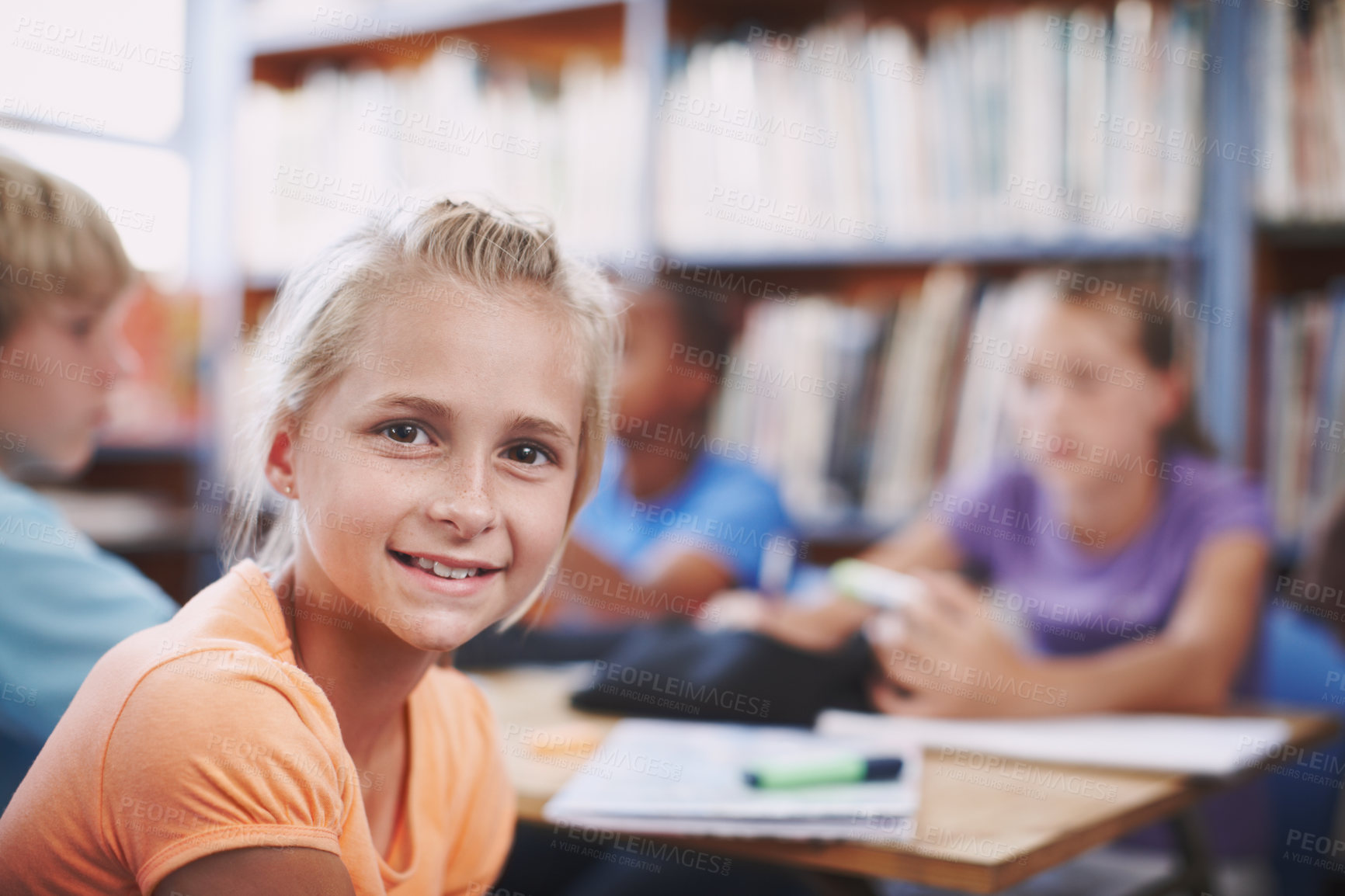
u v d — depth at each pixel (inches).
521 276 23.6
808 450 84.0
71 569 35.1
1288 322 71.3
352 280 22.9
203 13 101.2
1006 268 82.4
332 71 99.9
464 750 28.8
